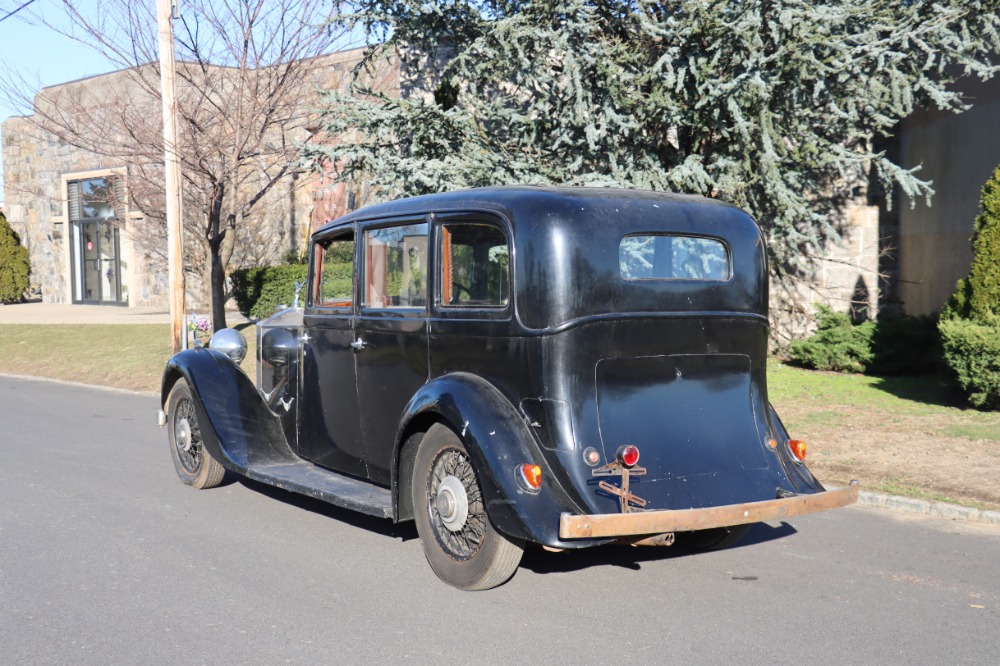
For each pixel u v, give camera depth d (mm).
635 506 4625
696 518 4590
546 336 4723
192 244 19391
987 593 4957
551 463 4656
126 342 17797
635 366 4910
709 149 11109
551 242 4770
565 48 9953
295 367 6719
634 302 4922
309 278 6531
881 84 9945
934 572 5324
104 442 9555
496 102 11391
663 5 10617
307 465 6527
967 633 4371
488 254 5066
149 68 16688
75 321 21859
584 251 4793
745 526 5578
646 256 5039
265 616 4582
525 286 4812
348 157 11102
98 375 15281
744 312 5332
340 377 6160
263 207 21438
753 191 10719
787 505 4859
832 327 12602
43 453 8938
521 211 4891
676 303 5070
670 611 4668
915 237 12992
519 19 10062
